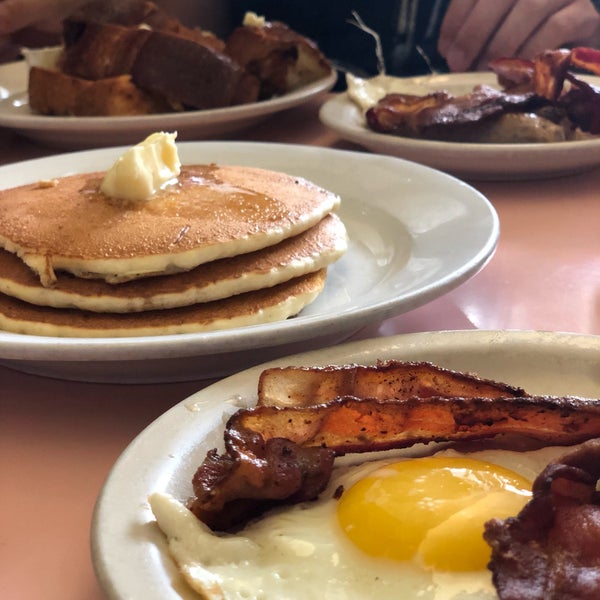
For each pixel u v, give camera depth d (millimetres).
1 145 1812
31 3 2414
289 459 541
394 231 1105
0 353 708
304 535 517
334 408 576
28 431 727
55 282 846
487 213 1020
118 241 855
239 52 1887
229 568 490
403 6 2746
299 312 901
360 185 1233
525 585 444
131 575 457
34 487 644
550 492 479
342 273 1032
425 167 1212
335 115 1676
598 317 893
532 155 1341
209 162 1360
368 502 519
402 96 1587
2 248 939
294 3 2936
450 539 492
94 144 1675
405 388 623
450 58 2506
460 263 885
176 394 778
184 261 833
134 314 828
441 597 469
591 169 1460
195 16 3139
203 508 515
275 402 609
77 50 1865
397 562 494
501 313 919
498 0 2404
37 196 1004
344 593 477
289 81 1986
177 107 1765
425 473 542
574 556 451
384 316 760
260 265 862
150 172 967
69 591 526
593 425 581
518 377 679
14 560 558
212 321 809
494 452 596
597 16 2379
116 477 541
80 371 768
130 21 2006
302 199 976
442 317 917
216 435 592
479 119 1437
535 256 1104
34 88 1830
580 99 1503
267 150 1361
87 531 585
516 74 1707
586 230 1209
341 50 2848
